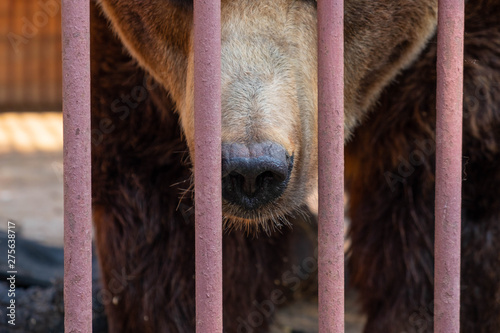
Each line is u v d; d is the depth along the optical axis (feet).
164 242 14.42
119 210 14.44
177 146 14.06
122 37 13.62
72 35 8.20
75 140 8.34
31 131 46.52
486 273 13.65
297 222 16.57
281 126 10.16
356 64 12.75
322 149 9.01
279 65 10.74
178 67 12.82
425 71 13.52
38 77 52.42
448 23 9.19
